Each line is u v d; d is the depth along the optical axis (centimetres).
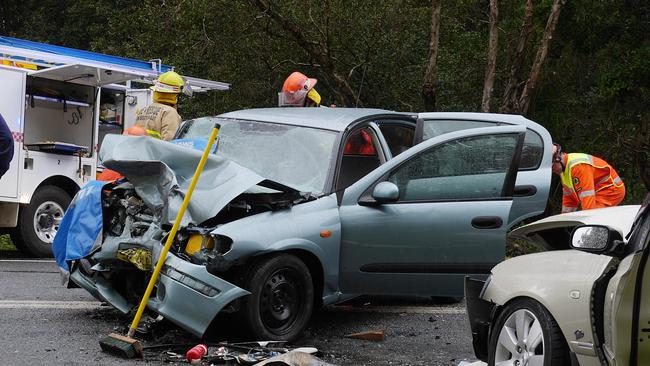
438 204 1024
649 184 4019
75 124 1889
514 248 1823
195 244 899
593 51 3922
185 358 868
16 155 1738
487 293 772
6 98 1723
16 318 1026
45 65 1852
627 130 3988
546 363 684
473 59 3416
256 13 2891
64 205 1833
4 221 1738
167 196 920
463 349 1002
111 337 884
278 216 938
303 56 3045
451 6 3516
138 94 2012
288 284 944
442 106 3269
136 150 938
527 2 2944
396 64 3041
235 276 923
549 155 1195
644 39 3919
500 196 1058
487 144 1066
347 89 2905
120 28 3800
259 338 918
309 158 1036
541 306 703
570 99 3941
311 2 2864
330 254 970
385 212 1002
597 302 655
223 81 3030
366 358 930
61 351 874
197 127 1161
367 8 2925
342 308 1223
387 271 1006
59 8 5622
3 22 5859
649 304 632
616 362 633
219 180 920
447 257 1024
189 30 3045
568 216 752
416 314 1207
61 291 1245
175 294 879
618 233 636
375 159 1095
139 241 949
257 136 1088
